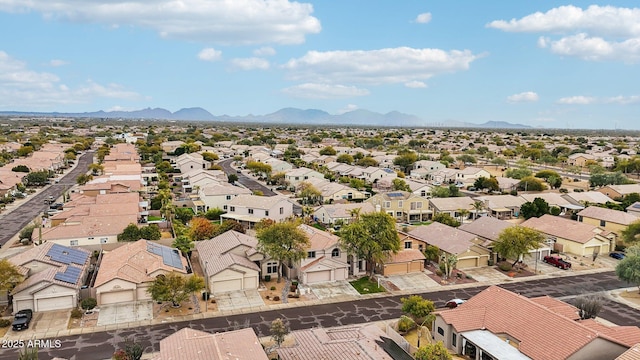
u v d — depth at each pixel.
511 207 106.88
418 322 50.84
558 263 71.62
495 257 73.25
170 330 48.38
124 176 129.25
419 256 68.88
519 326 41.81
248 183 148.62
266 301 56.50
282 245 62.34
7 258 59.97
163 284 52.00
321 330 43.12
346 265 64.38
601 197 114.38
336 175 162.75
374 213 68.50
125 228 76.38
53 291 52.47
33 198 118.31
